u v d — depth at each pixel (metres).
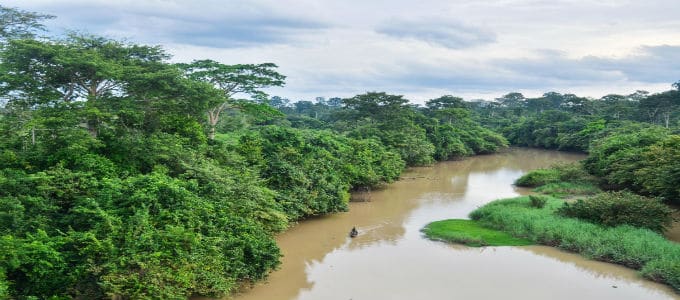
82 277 16.59
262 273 21.12
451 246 27.62
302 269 23.88
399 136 64.69
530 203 35.12
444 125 80.94
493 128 111.12
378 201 41.88
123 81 25.77
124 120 25.91
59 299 15.95
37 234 16.75
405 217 35.44
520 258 25.12
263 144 35.56
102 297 16.69
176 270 17.42
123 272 16.42
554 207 32.78
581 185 45.22
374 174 44.91
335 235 30.34
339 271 23.56
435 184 52.00
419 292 20.78
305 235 30.36
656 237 24.83
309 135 44.34
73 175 19.83
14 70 23.25
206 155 29.05
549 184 46.59
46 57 23.67
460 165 71.06
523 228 29.08
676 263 21.48
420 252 26.55
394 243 28.47
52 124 22.39
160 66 27.69
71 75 24.70
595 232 26.42
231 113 68.56
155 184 19.92
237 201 24.19
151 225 18.28
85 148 21.64
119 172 22.30
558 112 100.19
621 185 42.66
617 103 100.62
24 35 28.23
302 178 32.81
